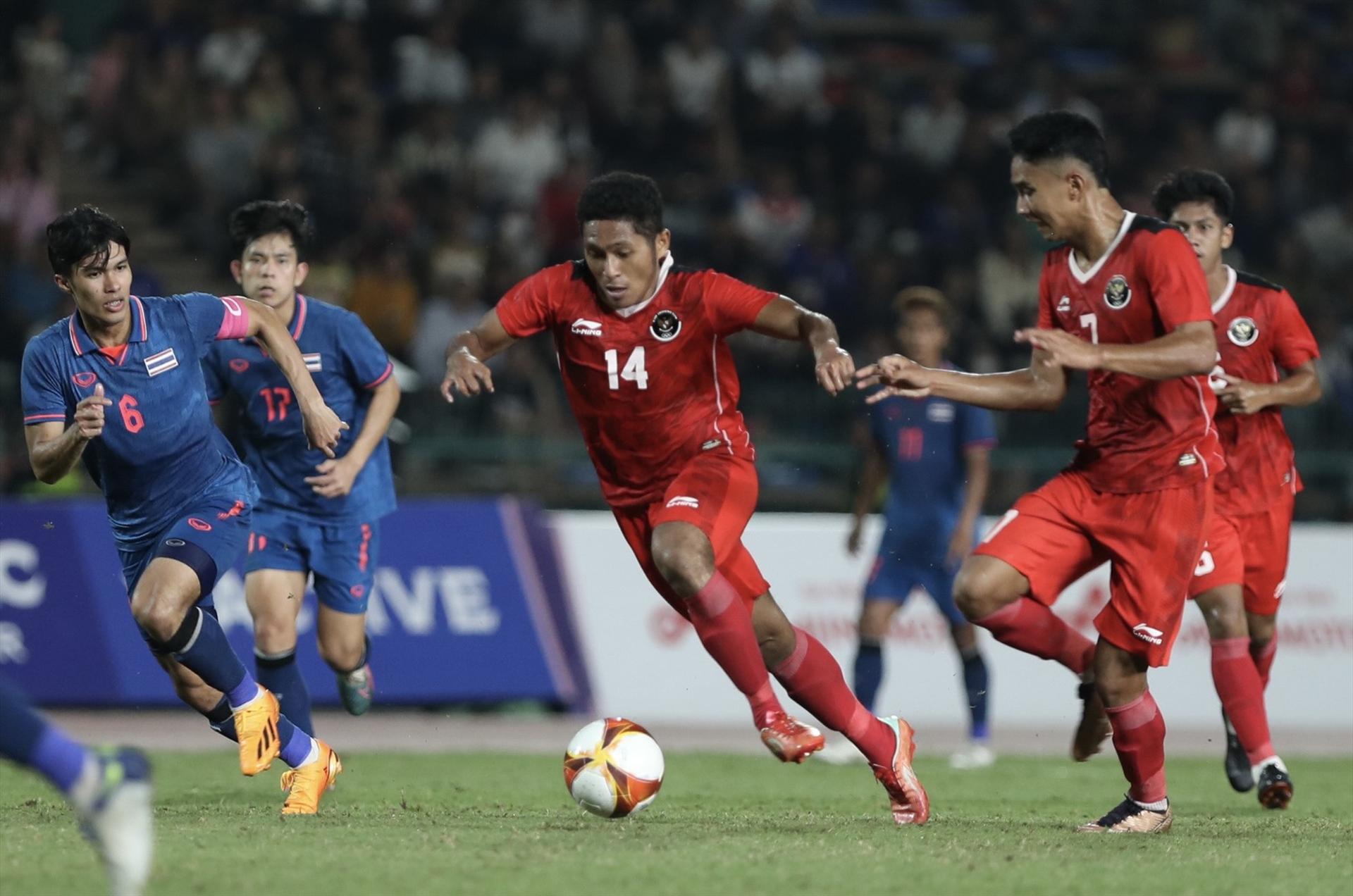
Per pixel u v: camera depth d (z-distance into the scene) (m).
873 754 20.42
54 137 57.66
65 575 40.06
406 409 46.78
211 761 30.81
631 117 63.44
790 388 49.78
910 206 63.69
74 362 19.78
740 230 58.72
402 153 59.22
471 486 46.47
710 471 20.14
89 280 19.09
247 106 57.38
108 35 61.62
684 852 17.62
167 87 59.16
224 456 21.38
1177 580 20.50
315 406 21.03
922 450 34.03
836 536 43.06
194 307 20.42
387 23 63.28
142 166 59.41
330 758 21.50
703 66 64.94
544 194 59.44
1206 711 43.34
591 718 42.19
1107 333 20.55
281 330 21.22
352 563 25.11
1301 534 44.16
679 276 20.28
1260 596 26.86
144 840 13.10
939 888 15.70
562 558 42.94
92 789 13.05
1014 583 20.81
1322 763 35.00
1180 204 26.22
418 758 32.78
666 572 19.16
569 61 64.38
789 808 23.83
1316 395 26.20
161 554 19.77
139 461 20.27
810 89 67.12
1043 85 69.69
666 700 42.72
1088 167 20.33
